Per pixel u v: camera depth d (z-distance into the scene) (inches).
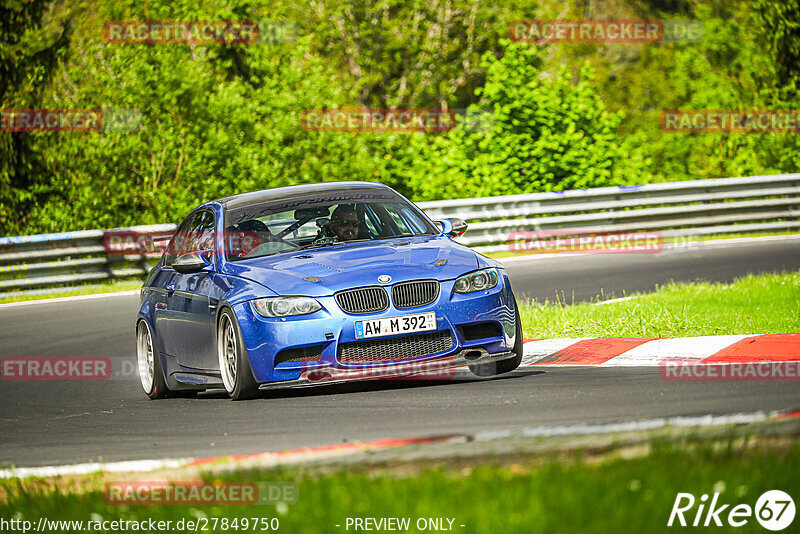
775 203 2096.5
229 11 2588.6
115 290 1797.5
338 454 523.8
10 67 2598.4
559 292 1409.9
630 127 4197.8
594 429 525.0
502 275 828.0
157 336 954.7
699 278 1449.3
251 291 797.2
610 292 1374.3
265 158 2458.2
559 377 800.3
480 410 658.8
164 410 833.5
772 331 952.9
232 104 2442.2
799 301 1091.9
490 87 2348.7
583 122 2381.9
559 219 1991.9
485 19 3909.9
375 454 513.0
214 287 845.2
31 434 780.6
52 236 1846.7
